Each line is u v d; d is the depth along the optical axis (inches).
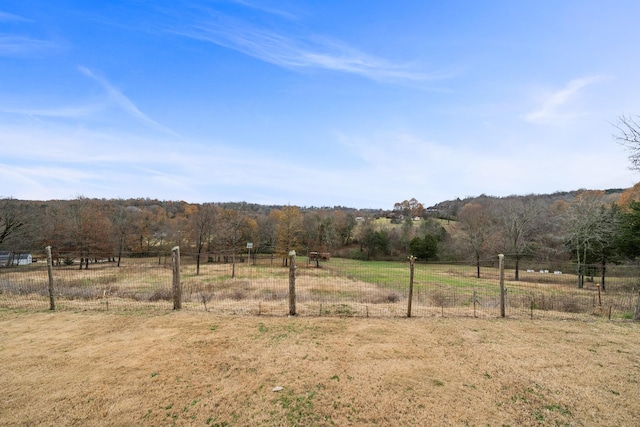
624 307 404.5
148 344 228.8
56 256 674.2
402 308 360.8
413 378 183.5
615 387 177.2
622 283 701.9
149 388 168.1
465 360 210.1
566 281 834.2
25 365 193.9
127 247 1678.2
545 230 1339.8
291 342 236.5
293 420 141.6
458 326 284.2
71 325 271.6
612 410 154.4
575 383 181.0
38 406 150.7
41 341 233.9
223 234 1675.7
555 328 283.6
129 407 150.6
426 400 159.8
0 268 610.9
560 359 214.4
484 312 345.1
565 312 369.7
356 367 196.7
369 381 178.9
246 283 737.6
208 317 298.0
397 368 196.2
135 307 338.6
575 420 145.6
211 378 179.9
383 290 609.3
